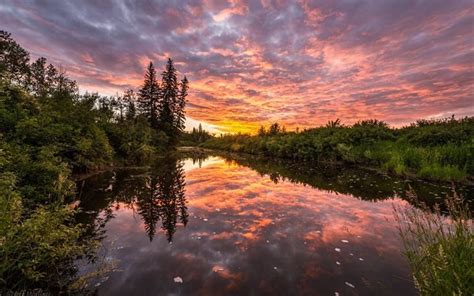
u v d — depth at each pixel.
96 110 13.11
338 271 3.29
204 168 14.96
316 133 21.42
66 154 8.80
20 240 2.63
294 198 7.30
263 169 14.52
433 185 8.41
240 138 40.59
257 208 6.27
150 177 10.92
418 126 16.02
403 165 10.55
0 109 5.63
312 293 2.82
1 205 2.71
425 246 2.76
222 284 2.99
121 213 5.80
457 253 2.33
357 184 9.21
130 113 28.70
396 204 6.41
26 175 4.60
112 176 10.72
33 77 14.47
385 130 16.72
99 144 11.14
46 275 3.02
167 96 34.28
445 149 10.29
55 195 4.65
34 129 5.91
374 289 2.88
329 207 6.32
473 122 12.81
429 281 2.36
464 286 2.00
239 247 4.04
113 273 3.20
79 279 2.94
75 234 3.38
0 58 13.48
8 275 2.66
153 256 3.69
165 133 29.53
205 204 6.66
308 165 16.45
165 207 6.35
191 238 4.39
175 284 2.98
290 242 4.23
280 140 25.16
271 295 2.78
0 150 4.06
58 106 9.55
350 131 17.28
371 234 4.53
